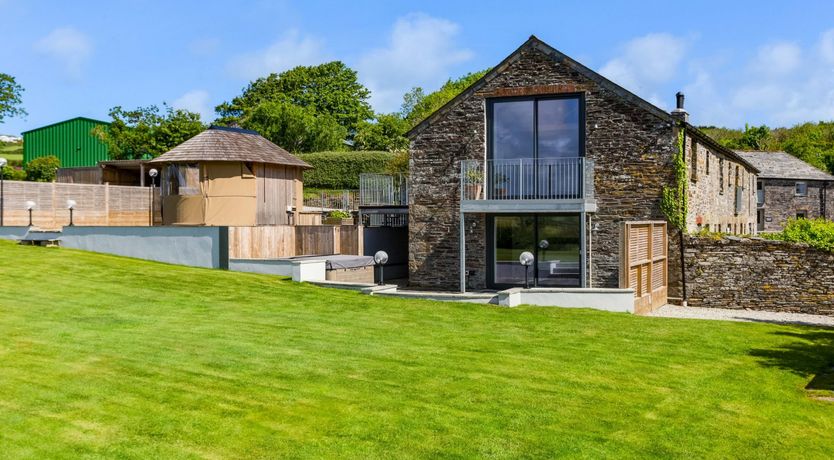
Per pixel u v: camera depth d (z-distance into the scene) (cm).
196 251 2106
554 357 1122
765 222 5203
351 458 697
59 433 731
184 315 1365
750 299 2027
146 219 3180
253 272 2016
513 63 2188
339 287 1798
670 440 769
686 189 2080
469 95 2242
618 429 797
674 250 2088
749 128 8056
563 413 844
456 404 864
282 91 7988
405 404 859
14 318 1247
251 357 1048
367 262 2080
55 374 920
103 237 2248
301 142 6594
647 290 1906
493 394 908
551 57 2150
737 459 724
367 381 948
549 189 2162
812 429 822
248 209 2755
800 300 1975
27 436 719
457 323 1402
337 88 8244
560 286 2169
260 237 2194
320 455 702
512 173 2197
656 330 1394
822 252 1953
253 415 805
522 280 2208
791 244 1978
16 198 2662
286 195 2970
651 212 2083
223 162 2706
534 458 709
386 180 2883
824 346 1309
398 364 1041
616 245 2106
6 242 2302
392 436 755
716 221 2648
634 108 2081
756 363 1140
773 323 1664
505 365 1058
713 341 1305
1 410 786
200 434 744
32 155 5612
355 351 1115
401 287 2353
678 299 2094
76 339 1112
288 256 2303
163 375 938
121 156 5206
